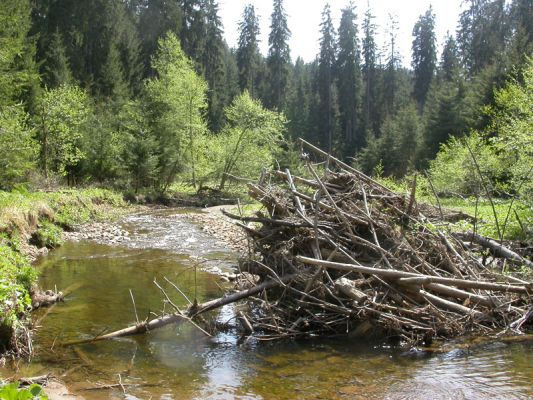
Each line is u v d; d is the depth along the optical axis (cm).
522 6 6731
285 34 8100
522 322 721
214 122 6359
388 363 609
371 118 7681
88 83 4481
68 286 974
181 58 3903
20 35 2588
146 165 3044
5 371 573
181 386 546
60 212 1809
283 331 712
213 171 3712
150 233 1734
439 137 4738
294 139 6912
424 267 798
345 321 720
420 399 507
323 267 734
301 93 7694
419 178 2059
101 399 510
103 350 653
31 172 2344
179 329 741
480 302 733
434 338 688
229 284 1011
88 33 5438
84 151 2906
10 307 642
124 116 3484
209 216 2280
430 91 6256
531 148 1521
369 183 961
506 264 959
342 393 525
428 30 8281
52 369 586
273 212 868
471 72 7338
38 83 2959
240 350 660
